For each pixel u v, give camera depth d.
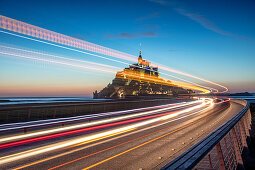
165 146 11.66
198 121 22.53
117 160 9.10
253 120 20.19
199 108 42.81
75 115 25.44
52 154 9.98
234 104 48.81
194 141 12.84
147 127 18.67
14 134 14.53
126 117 26.25
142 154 10.03
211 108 41.69
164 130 17.08
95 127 18.25
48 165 8.36
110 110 31.98
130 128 18.06
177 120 23.75
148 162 8.81
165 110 37.72
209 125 19.22
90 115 26.30
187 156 3.01
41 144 11.98
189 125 19.70
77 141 12.90
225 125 5.65
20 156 9.61
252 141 13.38
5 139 12.92
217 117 25.45
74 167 8.13
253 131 15.62
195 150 3.30
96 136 14.48
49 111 23.20
